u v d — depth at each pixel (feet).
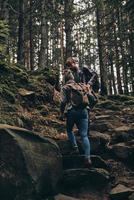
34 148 16.93
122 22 67.15
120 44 65.41
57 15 57.06
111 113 28.53
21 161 16.14
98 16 66.74
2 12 39.65
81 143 19.99
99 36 65.05
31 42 59.52
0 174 15.94
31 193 16.10
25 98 25.48
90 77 19.51
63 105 18.94
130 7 48.03
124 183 18.90
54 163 17.52
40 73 30.73
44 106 26.04
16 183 15.92
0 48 26.66
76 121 19.03
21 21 42.78
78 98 18.60
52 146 17.76
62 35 74.33
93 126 23.61
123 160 20.57
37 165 16.65
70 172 17.95
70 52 66.90
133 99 38.06
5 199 15.88
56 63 93.20
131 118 27.27
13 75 26.96
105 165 19.12
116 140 22.41
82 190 17.79
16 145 16.20
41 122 23.32
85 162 18.29
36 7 50.72
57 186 17.52
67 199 16.97
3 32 26.86
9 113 22.18
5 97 23.61
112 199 17.52
